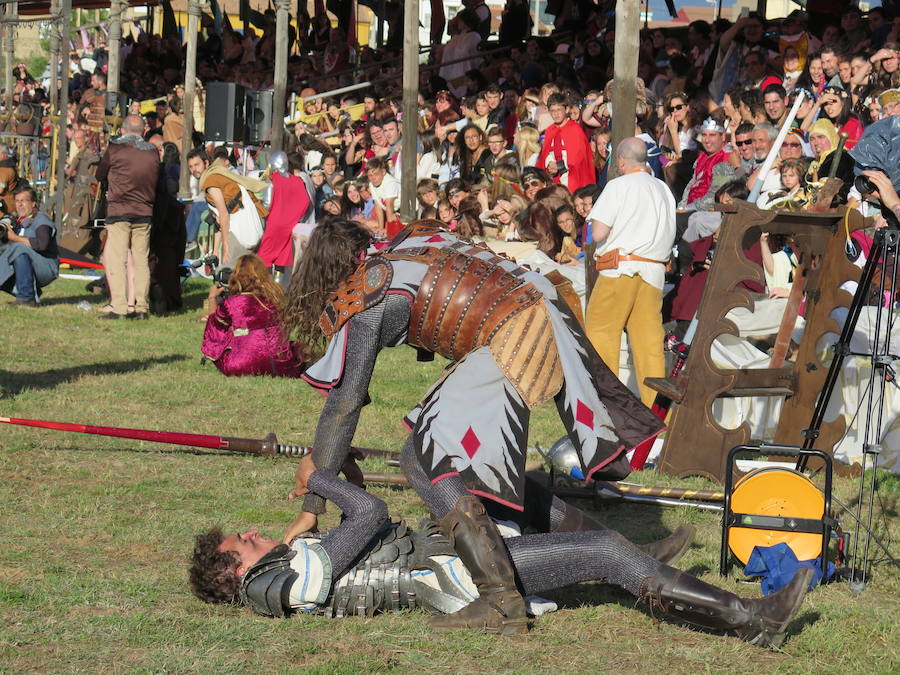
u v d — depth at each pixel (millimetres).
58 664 5266
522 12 24328
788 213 9438
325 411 6113
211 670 5230
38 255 19266
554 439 10594
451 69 24812
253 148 25219
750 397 10445
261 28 34375
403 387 13070
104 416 11133
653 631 5945
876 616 6250
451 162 19891
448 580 5957
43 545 7113
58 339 15922
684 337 10961
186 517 7824
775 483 6855
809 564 6719
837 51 15195
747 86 17125
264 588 5875
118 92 27078
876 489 9141
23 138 31328
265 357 13461
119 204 18016
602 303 10594
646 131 16578
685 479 9672
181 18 38625
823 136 12375
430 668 5363
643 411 6230
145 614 5918
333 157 22562
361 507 5961
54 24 30016
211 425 10930
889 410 9633
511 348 5973
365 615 5984
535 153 17875
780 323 10578
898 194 7051
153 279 18891
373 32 34938
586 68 20344
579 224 14406
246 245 17812
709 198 13461
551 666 5422
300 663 5371
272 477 9000
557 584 5934
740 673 5395
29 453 9547
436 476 5777
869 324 9570
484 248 6328
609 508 8562
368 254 6301
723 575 6879
